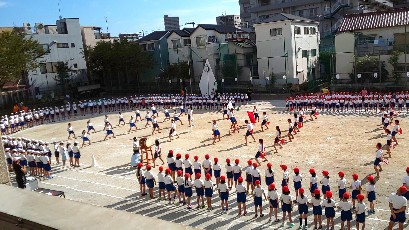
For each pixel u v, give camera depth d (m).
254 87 52.06
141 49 62.91
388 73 43.88
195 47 59.69
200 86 50.44
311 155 24.02
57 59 62.41
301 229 14.86
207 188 17.31
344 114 35.25
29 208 3.89
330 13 66.25
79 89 61.16
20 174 17.88
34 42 53.97
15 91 56.81
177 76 58.25
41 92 60.72
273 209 16.78
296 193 17.42
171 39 61.97
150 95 56.28
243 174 21.83
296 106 38.09
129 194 20.25
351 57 46.25
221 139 30.17
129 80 67.69
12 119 40.44
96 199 19.72
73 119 45.44
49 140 35.22
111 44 63.28
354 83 45.06
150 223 3.17
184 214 17.22
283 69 52.12
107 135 33.62
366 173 20.05
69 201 4.00
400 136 26.30
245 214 16.67
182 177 18.36
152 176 19.28
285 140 28.12
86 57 64.94
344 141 26.44
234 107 43.00
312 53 55.97
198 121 38.06
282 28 51.09
